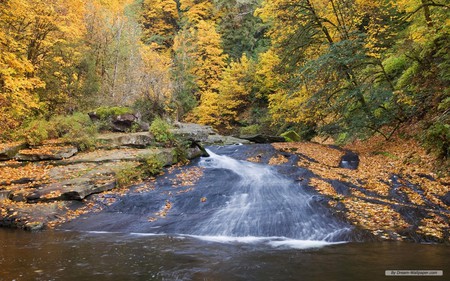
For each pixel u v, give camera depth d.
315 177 11.20
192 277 5.03
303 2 17.42
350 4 16.84
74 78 19.20
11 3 14.14
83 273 5.15
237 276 5.07
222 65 33.25
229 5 35.47
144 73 21.77
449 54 12.64
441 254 6.05
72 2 17.50
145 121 18.02
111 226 8.14
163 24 41.25
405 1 15.17
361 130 17.22
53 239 7.18
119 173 10.67
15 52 15.62
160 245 6.77
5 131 14.01
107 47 21.59
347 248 6.50
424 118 14.19
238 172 12.23
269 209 8.71
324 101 17.44
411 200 9.24
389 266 5.45
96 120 15.68
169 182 11.06
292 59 18.69
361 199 9.17
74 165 11.32
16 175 10.34
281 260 5.80
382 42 16.11
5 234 7.59
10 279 4.88
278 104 23.42
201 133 17.94
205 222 8.16
